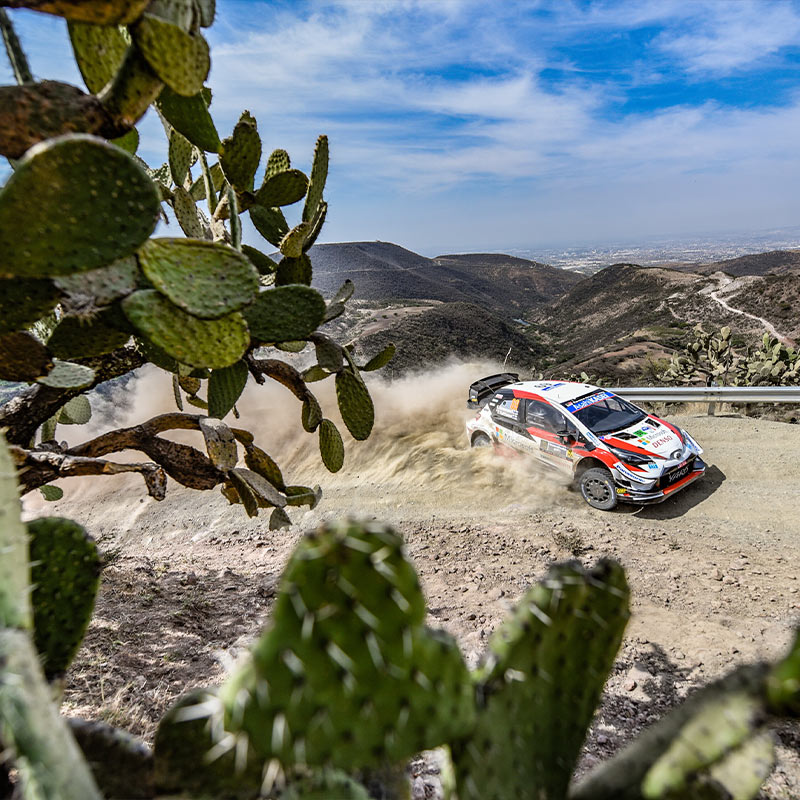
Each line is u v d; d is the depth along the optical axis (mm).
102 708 3061
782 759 2859
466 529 7051
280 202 2912
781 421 11531
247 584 5516
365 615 756
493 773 967
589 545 6367
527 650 1035
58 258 1301
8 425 2393
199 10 1505
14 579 876
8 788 937
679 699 3500
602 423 8148
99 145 1243
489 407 9477
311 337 3246
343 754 776
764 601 4891
